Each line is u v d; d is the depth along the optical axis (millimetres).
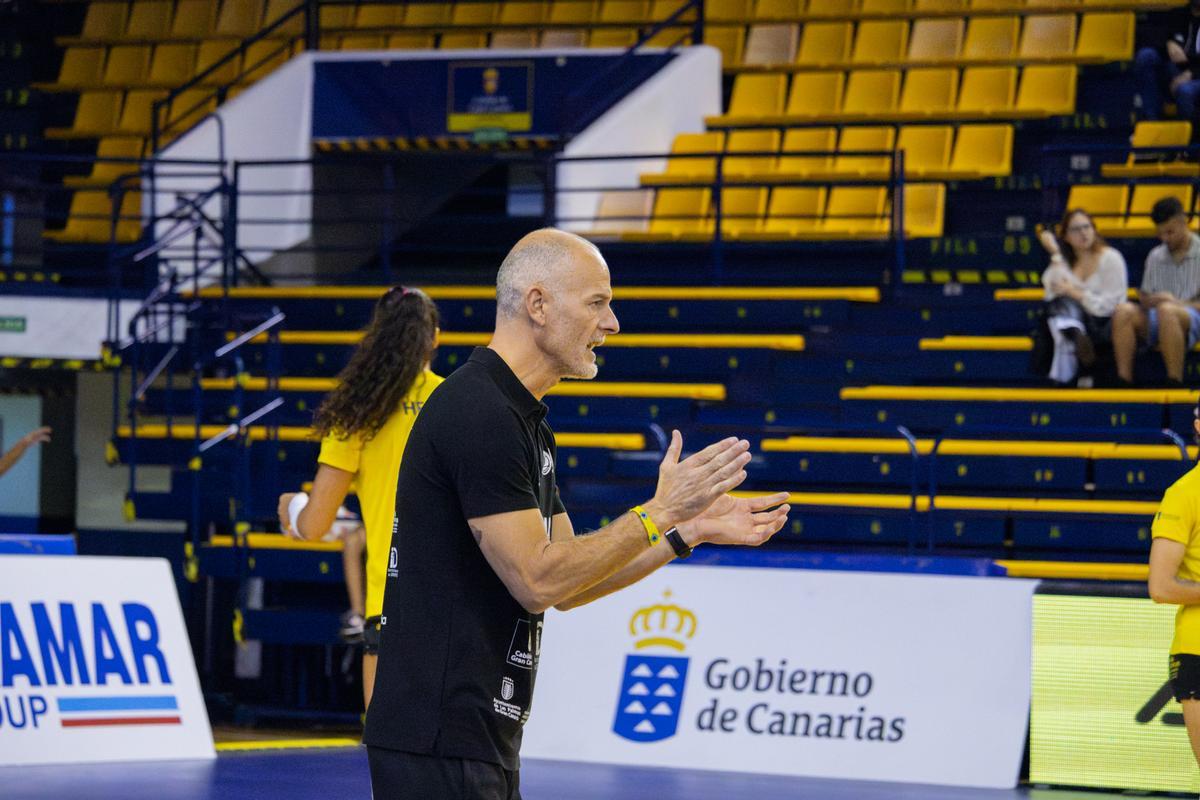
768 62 17656
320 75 16766
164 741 8523
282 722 11953
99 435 16203
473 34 18734
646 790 7836
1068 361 12156
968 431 10727
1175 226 12180
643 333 13641
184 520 12430
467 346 13164
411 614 3477
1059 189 14938
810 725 8656
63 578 8398
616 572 3617
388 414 5934
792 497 11414
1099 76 16547
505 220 15227
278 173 16562
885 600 8719
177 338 14336
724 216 14367
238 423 11773
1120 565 10406
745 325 13477
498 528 3389
